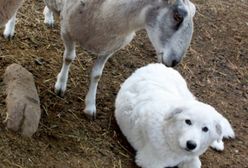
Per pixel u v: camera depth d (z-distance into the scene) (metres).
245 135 2.58
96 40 2.21
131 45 2.87
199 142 2.06
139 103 2.28
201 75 2.86
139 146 2.26
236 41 3.17
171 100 2.25
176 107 2.12
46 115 2.28
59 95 2.39
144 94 2.29
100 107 2.43
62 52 2.62
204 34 3.13
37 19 2.76
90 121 2.34
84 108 2.37
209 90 2.79
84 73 2.57
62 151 2.16
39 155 2.10
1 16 2.04
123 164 2.22
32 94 2.21
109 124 2.37
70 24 2.22
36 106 2.19
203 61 2.95
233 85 2.87
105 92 2.52
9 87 2.22
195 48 3.01
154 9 2.14
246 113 2.71
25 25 2.70
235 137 2.55
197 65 2.91
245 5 3.52
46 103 2.33
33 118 2.15
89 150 2.21
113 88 2.56
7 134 2.10
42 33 2.69
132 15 2.15
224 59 3.01
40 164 2.07
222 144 2.46
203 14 3.27
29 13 2.78
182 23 2.14
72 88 2.46
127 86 2.36
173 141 2.12
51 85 2.42
